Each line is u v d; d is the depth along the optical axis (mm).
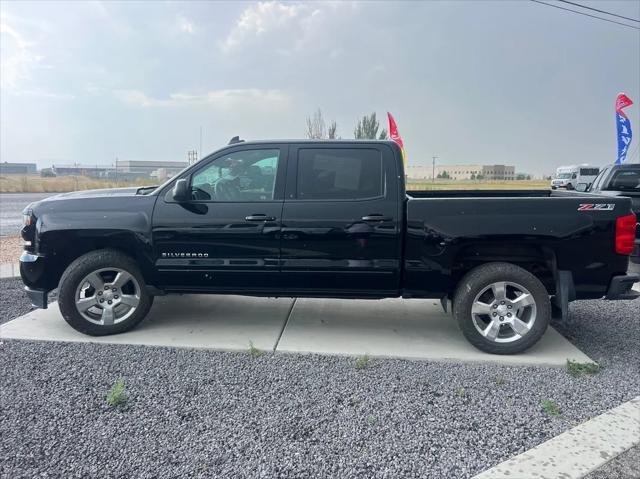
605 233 4254
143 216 4676
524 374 4043
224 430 3107
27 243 4863
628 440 3027
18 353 4320
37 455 2818
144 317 4918
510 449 2949
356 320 5336
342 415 3312
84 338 4695
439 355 4367
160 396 3545
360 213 4484
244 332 4906
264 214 4562
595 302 6312
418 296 4602
